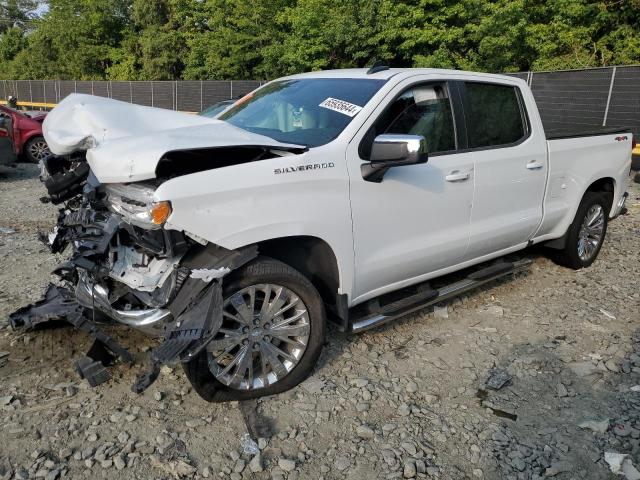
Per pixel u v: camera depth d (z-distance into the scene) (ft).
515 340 13.92
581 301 16.40
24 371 11.55
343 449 9.78
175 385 11.33
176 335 9.36
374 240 12.05
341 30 63.87
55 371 11.61
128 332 13.12
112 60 130.21
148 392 11.05
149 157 9.14
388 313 12.65
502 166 14.69
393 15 61.98
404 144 10.50
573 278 18.22
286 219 10.41
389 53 64.13
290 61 70.95
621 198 19.77
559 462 9.64
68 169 12.82
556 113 45.06
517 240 16.10
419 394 11.47
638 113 39.73
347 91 12.80
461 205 13.74
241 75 91.15
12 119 39.83
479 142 14.38
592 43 62.64
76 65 132.36
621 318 15.33
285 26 85.46
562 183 16.99
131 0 129.29
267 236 10.25
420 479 9.16
